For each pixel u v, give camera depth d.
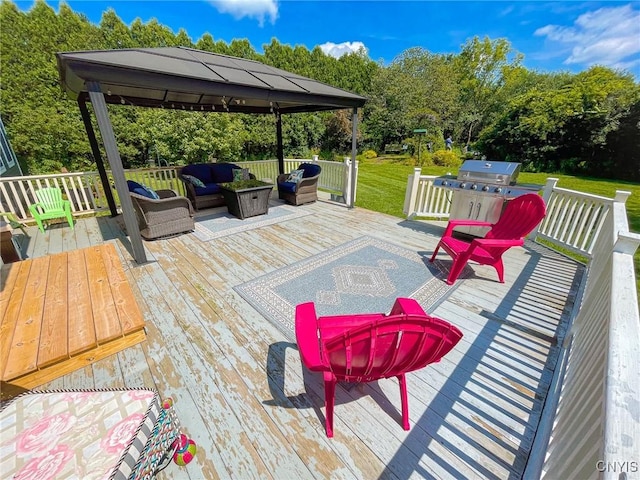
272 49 14.88
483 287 2.93
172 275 3.11
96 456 0.98
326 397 1.42
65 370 1.80
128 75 2.80
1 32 9.82
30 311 2.16
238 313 2.45
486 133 15.30
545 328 2.31
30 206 4.33
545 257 3.69
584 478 0.74
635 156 10.30
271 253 3.69
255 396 1.68
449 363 1.95
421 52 17.36
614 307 1.04
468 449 1.41
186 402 1.64
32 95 10.42
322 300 2.66
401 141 17.30
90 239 4.21
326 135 17.23
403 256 3.64
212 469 1.31
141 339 2.10
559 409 1.38
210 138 11.70
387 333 1.16
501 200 3.88
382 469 1.32
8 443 1.01
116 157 2.91
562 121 11.90
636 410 0.66
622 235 1.45
